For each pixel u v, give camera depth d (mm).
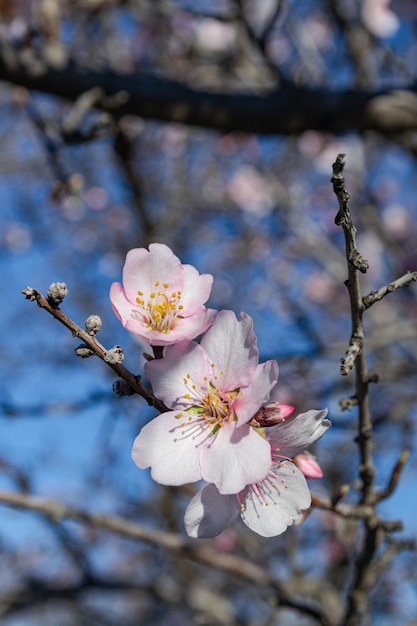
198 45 828
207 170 1132
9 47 495
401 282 308
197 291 322
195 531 300
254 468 295
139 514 811
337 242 1054
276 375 301
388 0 550
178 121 517
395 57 681
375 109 510
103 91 502
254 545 729
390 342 696
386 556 396
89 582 656
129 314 319
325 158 1096
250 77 720
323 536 729
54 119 798
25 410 448
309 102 510
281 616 787
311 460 329
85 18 644
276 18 499
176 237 916
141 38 895
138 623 1006
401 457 358
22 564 864
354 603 400
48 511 451
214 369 310
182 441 305
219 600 773
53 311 296
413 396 644
